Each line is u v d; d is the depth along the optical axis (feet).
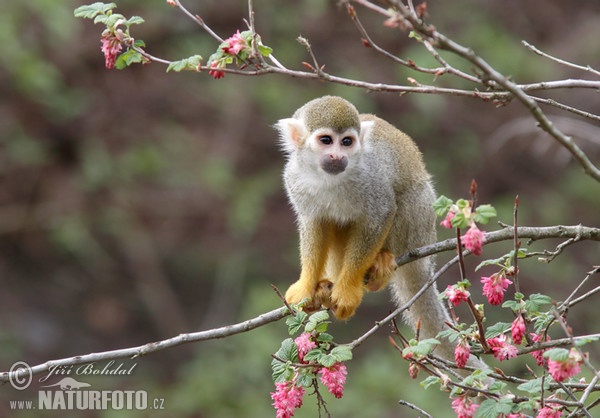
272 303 47.93
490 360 37.27
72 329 53.16
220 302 51.83
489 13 56.65
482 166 53.67
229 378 45.83
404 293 27.30
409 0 18.49
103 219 52.54
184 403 44.73
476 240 16.97
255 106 54.54
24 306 53.31
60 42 52.75
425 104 51.70
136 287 54.75
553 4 57.36
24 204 52.31
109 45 20.04
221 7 54.60
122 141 53.26
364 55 54.19
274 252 52.60
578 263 51.34
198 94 54.80
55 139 53.21
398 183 25.73
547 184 53.78
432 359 18.86
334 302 24.17
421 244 26.63
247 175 53.62
